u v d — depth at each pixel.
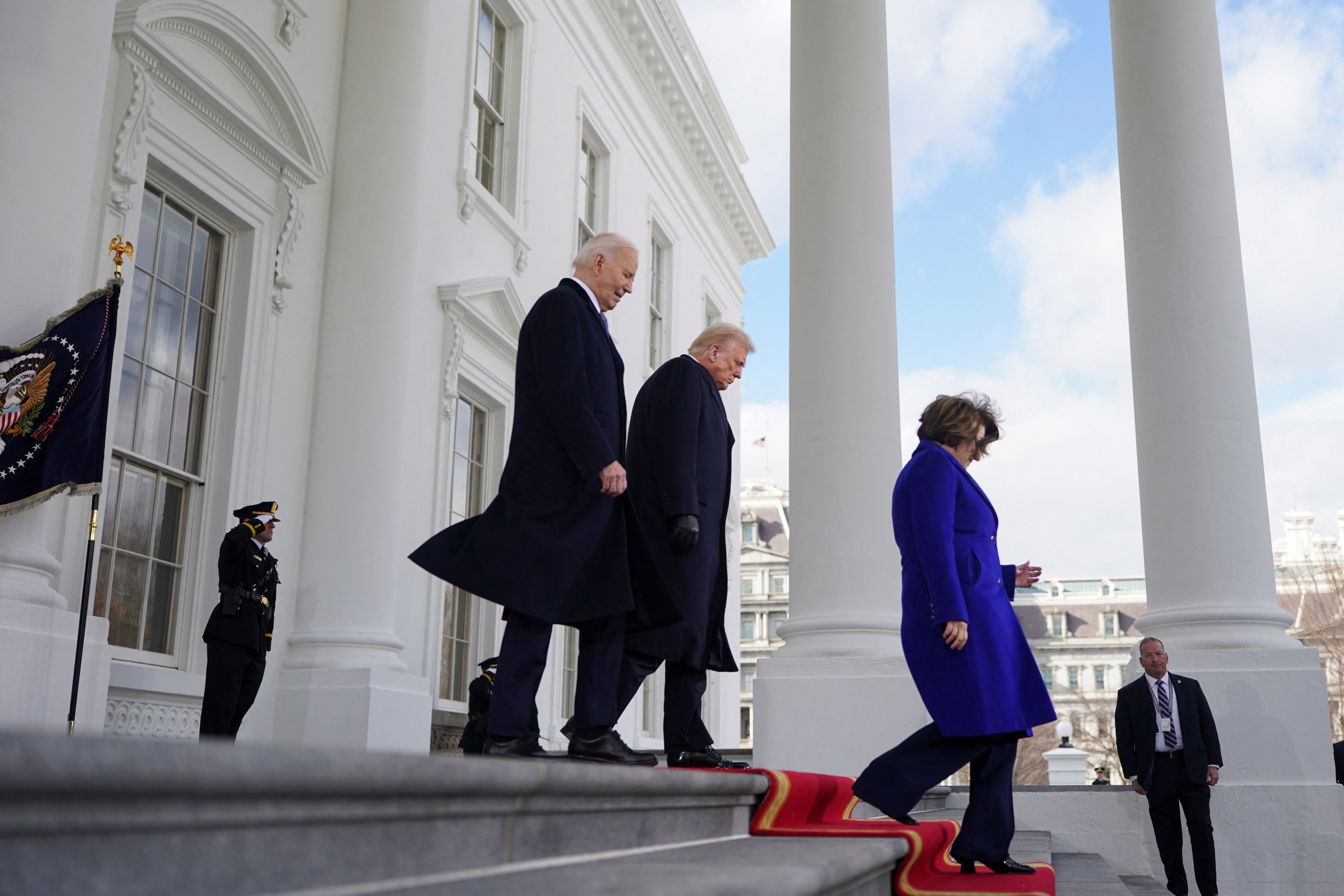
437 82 11.86
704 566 4.20
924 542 3.88
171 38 8.22
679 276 19.52
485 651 12.21
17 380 5.20
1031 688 3.93
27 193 5.35
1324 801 6.95
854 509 7.34
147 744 0.94
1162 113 8.27
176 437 8.43
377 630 9.05
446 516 11.40
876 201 7.85
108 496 7.67
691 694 4.26
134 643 7.88
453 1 12.29
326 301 9.71
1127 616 81.81
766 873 1.90
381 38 10.20
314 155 9.68
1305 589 41.44
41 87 5.47
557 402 3.58
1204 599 7.54
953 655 3.84
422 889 1.44
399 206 9.92
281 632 8.88
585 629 3.70
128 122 7.69
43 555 5.36
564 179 15.02
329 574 9.05
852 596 7.25
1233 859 7.03
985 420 4.23
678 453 4.16
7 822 0.85
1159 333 7.99
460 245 12.13
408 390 10.23
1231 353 7.85
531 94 14.08
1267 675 7.20
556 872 1.82
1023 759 55.53
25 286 5.30
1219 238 8.03
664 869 1.94
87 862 0.94
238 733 7.73
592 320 3.83
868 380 7.53
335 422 9.38
